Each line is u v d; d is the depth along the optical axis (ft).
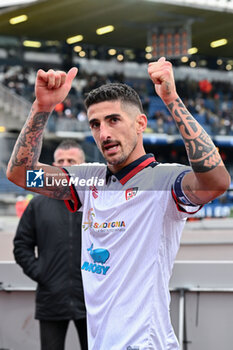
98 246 8.42
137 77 141.28
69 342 16.53
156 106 129.70
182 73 142.31
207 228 30.66
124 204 8.20
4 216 66.85
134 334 7.79
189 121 7.29
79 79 122.42
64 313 14.11
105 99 7.96
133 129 8.16
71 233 14.39
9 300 16.61
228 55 151.74
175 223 8.16
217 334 15.57
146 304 7.86
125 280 7.99
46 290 14.26
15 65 125.08
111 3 105.40
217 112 132.16
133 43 140.26
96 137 8.26
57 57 132.05
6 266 16.62
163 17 115.55
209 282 15.72
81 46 137.39
